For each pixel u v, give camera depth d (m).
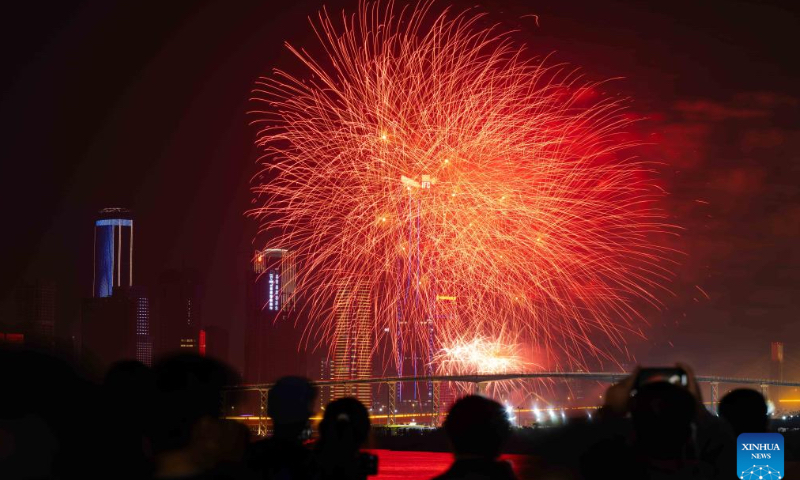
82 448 5.75
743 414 9.97
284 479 9.62
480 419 8.17
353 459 10.05
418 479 65.94
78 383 5.75
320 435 10.12
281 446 9.83
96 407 5.87
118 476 6.04
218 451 7.26
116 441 6.07
